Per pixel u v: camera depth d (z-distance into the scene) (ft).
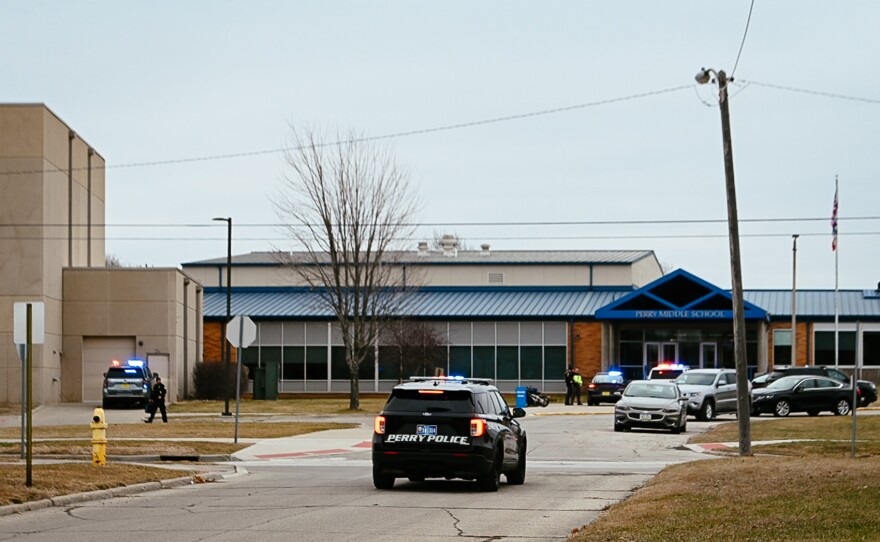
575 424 136.98
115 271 184.65
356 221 171.22
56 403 178.50
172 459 89.81
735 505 48.03
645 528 42.16
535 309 226.17
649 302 211.20
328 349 229.25
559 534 45.32
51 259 176.55
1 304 171.01
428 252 262.67
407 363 217.36
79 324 183.83
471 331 225.97
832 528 39.73
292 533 45.55
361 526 47.83
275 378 208.54
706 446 102.47
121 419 143.95
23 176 171.83
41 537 44.37
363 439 109.60
